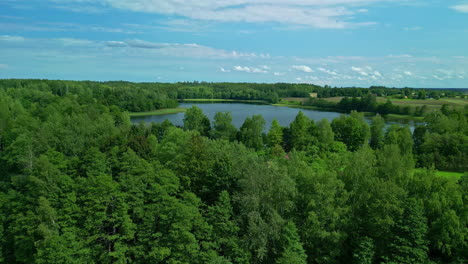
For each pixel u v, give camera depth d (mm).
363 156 61812
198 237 50344
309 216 50000
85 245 48844
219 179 58469
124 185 54281
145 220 50125
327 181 53406
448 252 49062
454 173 88875
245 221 53125
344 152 107562
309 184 54531
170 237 49062
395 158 61562
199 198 54969
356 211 54656
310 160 88625
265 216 51750
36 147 76000
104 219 49406
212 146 77125
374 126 126188
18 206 54938
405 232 49562
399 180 57125
